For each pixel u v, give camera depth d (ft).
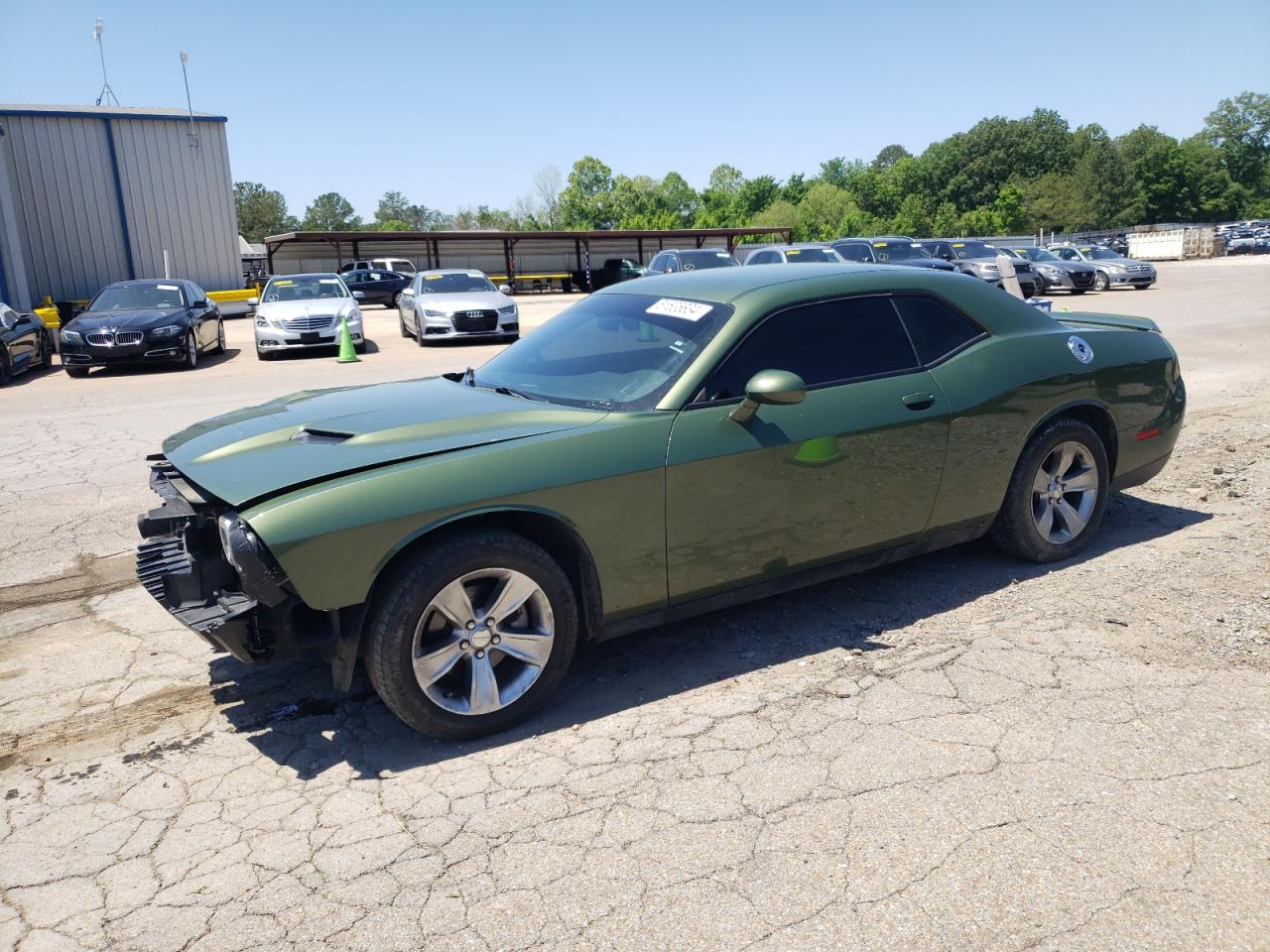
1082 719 10.73
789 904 7.89
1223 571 15.01
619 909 7.89
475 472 10.50
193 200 97.35
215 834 9.20
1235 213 355.15
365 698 12.12
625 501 11.23
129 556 18.02
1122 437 16.08
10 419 34.17
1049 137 373.61
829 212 327.47
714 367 12.06
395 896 8.17
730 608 14.49
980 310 14.74
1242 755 9.89
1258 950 7.24
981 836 8.70
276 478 10.28
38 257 91.50
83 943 7.70
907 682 11.80
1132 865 8.24
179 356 49.08
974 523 14.55
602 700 11.75
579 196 326.65
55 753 10.86
